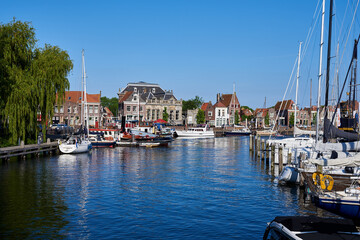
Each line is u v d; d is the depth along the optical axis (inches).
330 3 1187.3
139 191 1032.2
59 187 1072.8
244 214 809.5
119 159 1788.9
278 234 552.1
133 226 718.5
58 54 1850.4
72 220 753.6
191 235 672.4
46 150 1819.6
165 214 803.4
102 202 901.2
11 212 805.2
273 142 1817.2
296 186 1116.5
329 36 1190.3
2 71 1476.4
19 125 1553.9
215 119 5226.4
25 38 1577.3
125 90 4603.8
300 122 5241.1
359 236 502.9
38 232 679.1
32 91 1622.8
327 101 1187.3
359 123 927.7
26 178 1207.6
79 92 3831.2
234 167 1545.3
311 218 566.6
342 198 591.5
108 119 4594.0
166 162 1701.5
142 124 3651.6
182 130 3821.4
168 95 4628.4
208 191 1041.5
